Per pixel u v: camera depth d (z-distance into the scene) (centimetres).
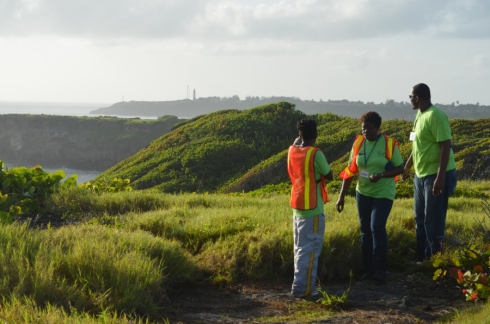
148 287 494
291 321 467
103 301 445
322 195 553
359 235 671
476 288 527
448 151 612
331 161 3809
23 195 984
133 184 4016
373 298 545
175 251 617
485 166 2628
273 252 633
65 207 970
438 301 539
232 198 1146
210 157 4238
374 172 600
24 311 381
